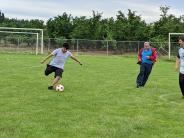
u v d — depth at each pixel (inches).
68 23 2423.7
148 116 447.8
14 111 450.6
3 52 1902.1
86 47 2084.2
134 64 1364.4
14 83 705.0
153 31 2261.3
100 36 2306.8
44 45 2074.3
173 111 481.1
